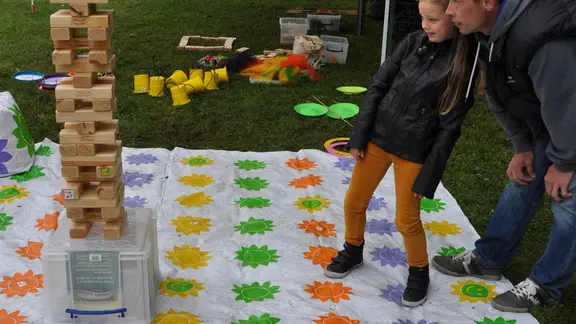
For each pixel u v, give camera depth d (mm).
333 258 2867
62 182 3580
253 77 5500
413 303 2631
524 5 1990
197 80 5125
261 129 4527
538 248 3137
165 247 2969
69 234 2377
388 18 5270
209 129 4492
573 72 2000
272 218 3293
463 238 3180
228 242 3055
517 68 2127
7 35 6777
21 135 3631
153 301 2506
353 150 2574
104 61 2146
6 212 3213
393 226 3273
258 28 7430
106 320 2420
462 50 2240
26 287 2650
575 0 1946
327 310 2596
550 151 2262
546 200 3566
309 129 4562
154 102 4918
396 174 2521
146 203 3391
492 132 4590
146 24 7430
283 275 2822
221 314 2543
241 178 3719
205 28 7336
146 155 3943
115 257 2322
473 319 2580
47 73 5555
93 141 2217
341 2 9031
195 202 3406
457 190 3719
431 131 2406
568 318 2627
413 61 2420
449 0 2158
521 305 2619
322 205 3449
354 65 6062
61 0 2092
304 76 5586
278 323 2502
